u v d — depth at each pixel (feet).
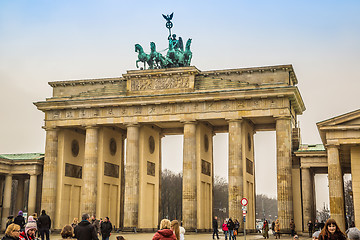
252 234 389.60
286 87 373.81
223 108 392.27
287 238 326.85
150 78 415.44
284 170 371.15
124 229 399.24
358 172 275.59
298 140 404.36
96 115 422.82
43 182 428.56
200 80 406.62
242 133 395.55
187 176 392.06
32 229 112.57
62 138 440.04
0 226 448.24
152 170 440.45
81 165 467.93
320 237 80.12
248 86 390.01
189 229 383.86
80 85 443.32
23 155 485.15
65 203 437.99
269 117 390.83
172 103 403.54
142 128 422.82
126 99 411.75
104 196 431.84
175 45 432.66
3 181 527.40
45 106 432.25
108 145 443.73
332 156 270.26
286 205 366.63
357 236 72.02
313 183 405.59
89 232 110.52
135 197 404.77
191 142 396.16
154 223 439.22
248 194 407.85
